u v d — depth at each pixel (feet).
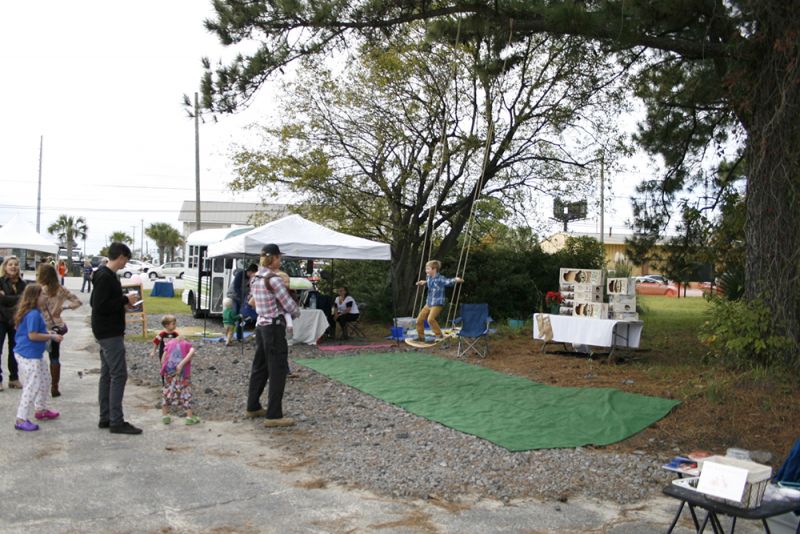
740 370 26.23
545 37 38.19
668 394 26.99
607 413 24.43
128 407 24.99
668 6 25.58
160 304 79.46
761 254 26.50
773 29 24.95
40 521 14.07
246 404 25.66
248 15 28.45
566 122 55.26
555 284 67.36
